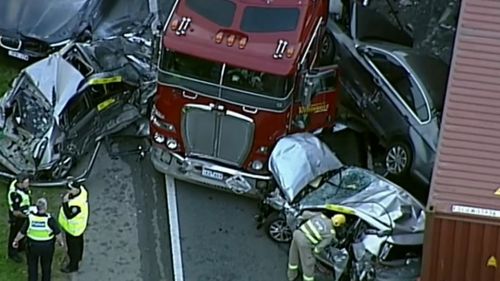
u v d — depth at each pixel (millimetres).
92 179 80000
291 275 71062
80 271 72000
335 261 69750
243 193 77250
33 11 88375
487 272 61281
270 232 75125
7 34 88125
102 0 90000
